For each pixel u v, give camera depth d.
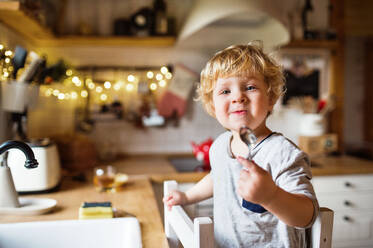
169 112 2.53
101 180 1.58
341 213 2.14
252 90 0.87
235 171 0.94
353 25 2.81
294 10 2.58
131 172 2.03
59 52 2.44
